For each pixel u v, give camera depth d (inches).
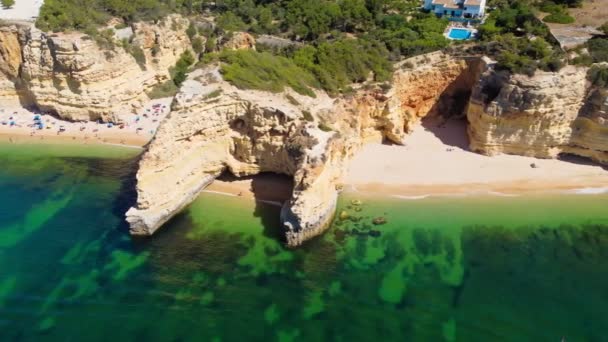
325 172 2028.8
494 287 1804.9
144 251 1963.6
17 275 1840.6
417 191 2271.2
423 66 2647.6
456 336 1616.6
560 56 2390.5
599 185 2288.4
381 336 1619.1
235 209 2182.6
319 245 1993.1
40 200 2255.2
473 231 2054.6
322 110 2266.2
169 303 1732.3
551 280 1833.2
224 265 1898.4
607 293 1780.3
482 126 2447.1
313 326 1654.8
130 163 2544.3
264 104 2151.8
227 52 2359.7
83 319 1665.8
